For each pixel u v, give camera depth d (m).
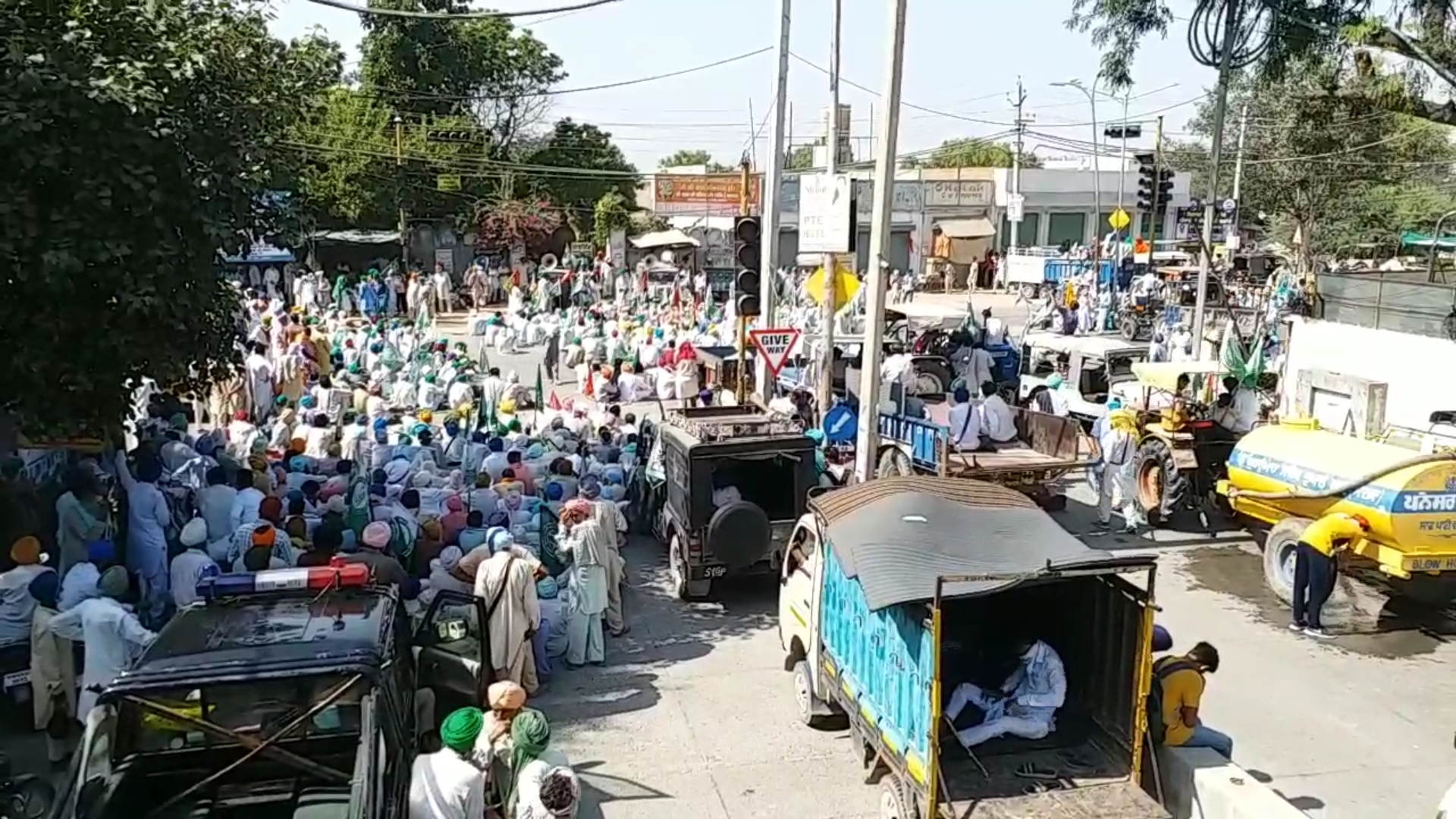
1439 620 13.03
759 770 9.36
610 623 12.42
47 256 9.39
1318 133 44.03
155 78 10.37
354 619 7.33
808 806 8.77
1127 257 50.94
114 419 11.34
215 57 11.16
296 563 10.67
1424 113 24.22
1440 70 23.27
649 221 67.19
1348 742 9.92
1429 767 9.45
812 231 16.84
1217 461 16.55
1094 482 17.31
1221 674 11.41
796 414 18.45
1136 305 40.84
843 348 24.56
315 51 16.06
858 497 9.27
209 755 6.82
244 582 7.60
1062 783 7.69
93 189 9.71
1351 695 10.91
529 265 53.03
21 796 7.61
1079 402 21.80
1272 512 14.11
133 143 9.91
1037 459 16.88
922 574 7.52
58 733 9.35
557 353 29.36
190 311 10.91
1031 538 8.21
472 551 10.94
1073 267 53.09
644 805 8.78
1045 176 66.56
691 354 26.84
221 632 7.04
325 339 26.27
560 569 12.38
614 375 26.92
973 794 7.52
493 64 60.09
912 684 7.61
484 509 13.02
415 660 8.80
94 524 11.05
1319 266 39.91
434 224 53.81
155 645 6.85
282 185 12.39
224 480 12.91
